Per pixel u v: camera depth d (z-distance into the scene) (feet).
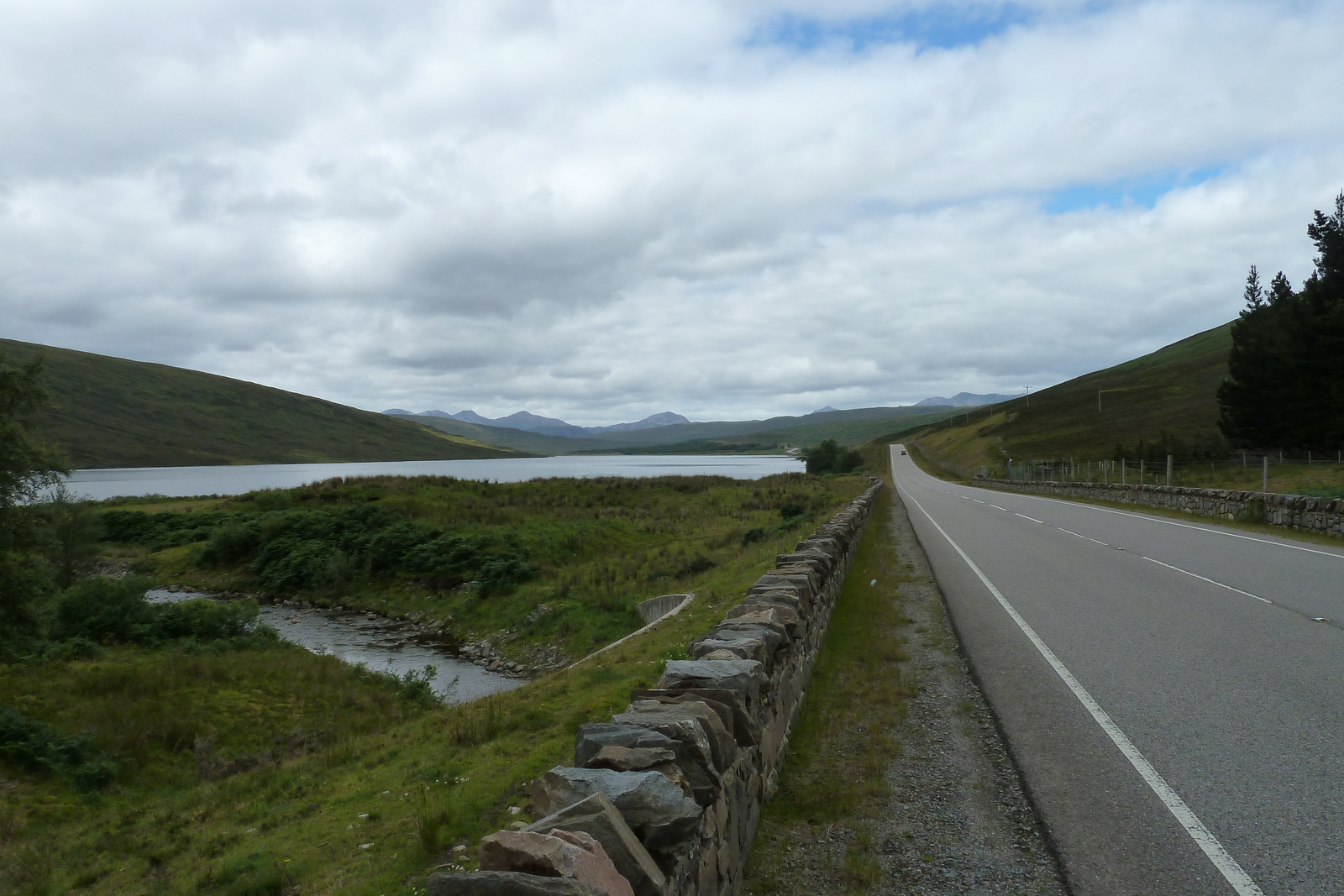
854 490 154.20
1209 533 62.39
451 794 19.45
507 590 92.32
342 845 18.43
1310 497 60.80
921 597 38.22
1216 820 14.15
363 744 33.53
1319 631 28.19
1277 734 18.17
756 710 15.16
